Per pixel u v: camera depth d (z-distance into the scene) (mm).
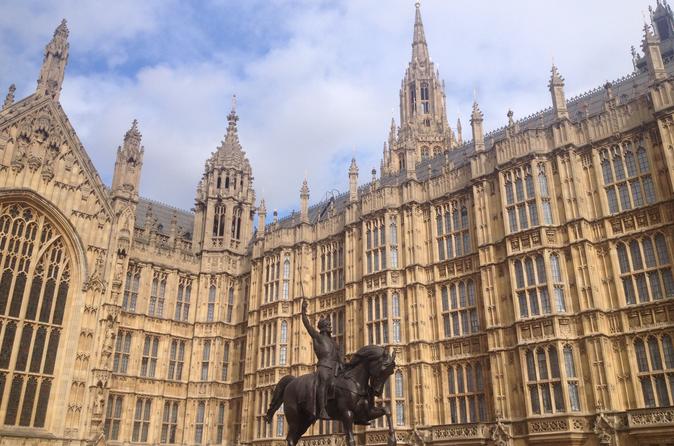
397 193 47281
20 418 43406
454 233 43375
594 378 32562
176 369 55250
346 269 48312
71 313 47812
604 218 35656
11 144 47500
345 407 14664
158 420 52438
